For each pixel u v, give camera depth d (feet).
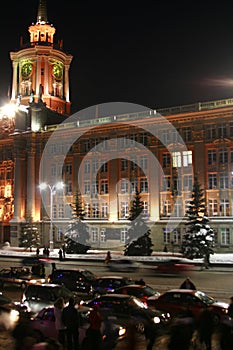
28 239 262.26
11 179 299.99
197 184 202.49
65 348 52.75
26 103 318.65
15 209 286.05
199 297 72.59
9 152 303.89
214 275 141.49
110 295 68.85
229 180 223.10
